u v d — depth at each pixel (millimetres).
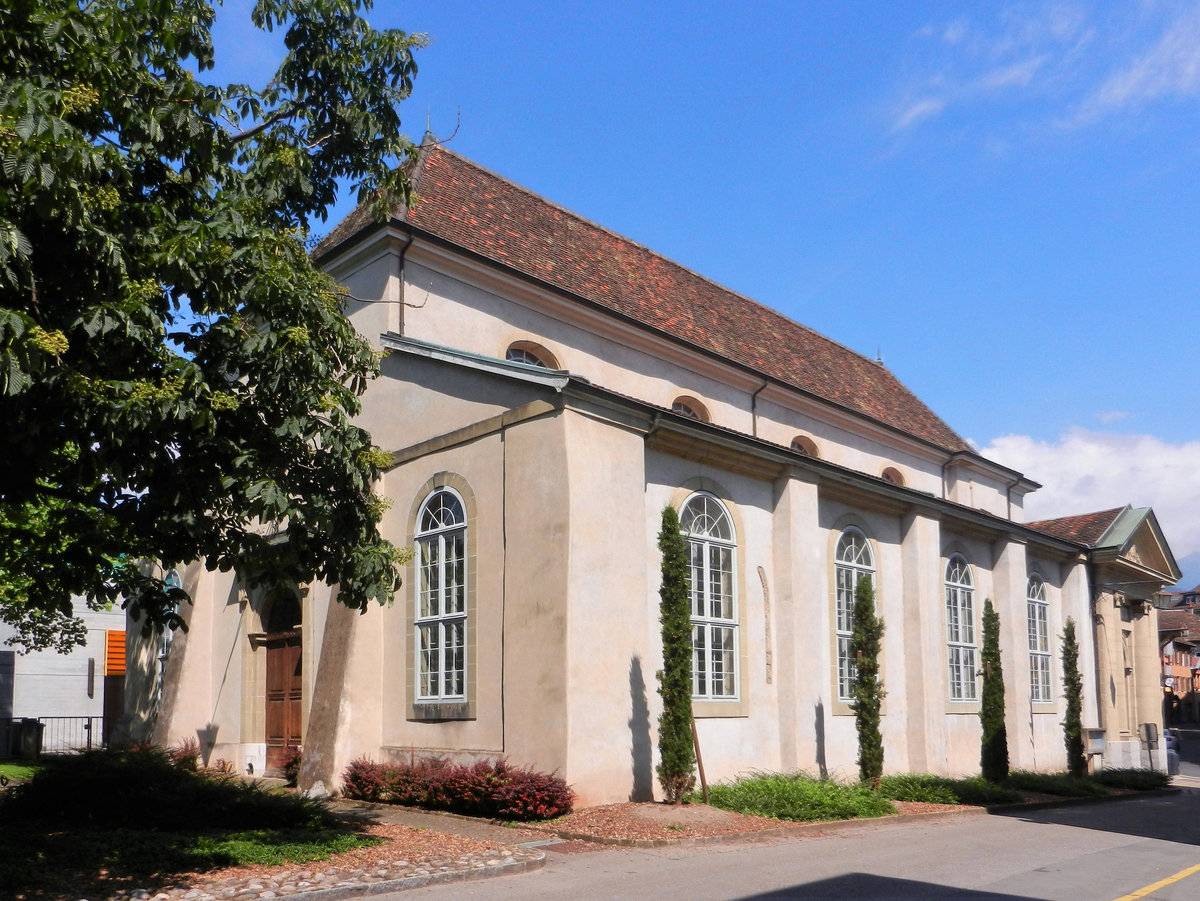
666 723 14438
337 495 10680
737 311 27359
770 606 18062
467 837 11984
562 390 14422
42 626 21859
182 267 9102
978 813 17469
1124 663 32250
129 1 10273
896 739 20859
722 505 17516
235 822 12062
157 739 20062
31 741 23891
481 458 15578
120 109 9672
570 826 12641
